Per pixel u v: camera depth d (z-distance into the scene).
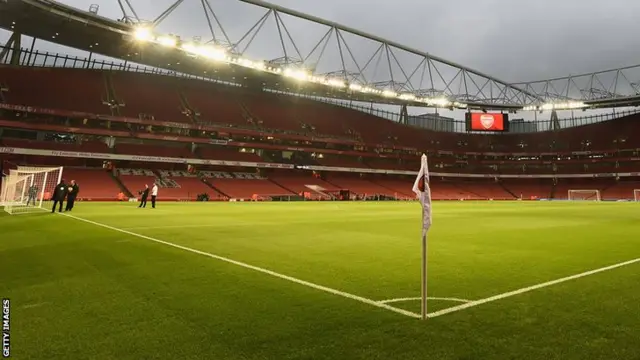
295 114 69.88
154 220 17.42
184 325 4.04
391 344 3.57
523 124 96.19
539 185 79.62
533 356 3.32
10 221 15.78
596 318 4.29
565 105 72.62
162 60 52.47
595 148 74.75
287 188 57.56
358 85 55.25
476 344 3.57
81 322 4.11
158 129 54.69
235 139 59.94
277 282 5.97
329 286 5.74
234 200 49.16
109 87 54.09
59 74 50.97
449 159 81.19
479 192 76.50
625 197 67.25
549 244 10.58
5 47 47.16
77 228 13.46
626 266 7.38
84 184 43.19
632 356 3.33
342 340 3.66
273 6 44.00
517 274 6.64
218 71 57.16
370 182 70.31
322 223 17.11
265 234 12.64
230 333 3.83
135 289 5.48
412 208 32.06
